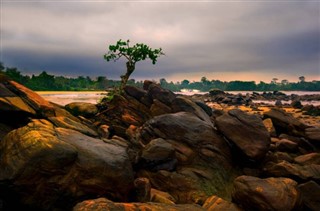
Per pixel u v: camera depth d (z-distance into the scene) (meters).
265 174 17.45
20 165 10.71
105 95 32.69
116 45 33.78
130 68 34.09
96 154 12.48
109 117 27.78
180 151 18.98
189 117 21.11
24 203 10.92
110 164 12.38
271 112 28.36
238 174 18.61
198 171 17.52
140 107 28.70
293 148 22.31
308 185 14.55
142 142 20.91
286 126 26.94
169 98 28.72
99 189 11.97
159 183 16.72
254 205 12.42
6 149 11.83
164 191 16.38
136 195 13.36
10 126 17.47
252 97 158.50
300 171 15.82
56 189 11.25
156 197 13.62
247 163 19.00
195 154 19.05
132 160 18.03
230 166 18.94
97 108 28.73
